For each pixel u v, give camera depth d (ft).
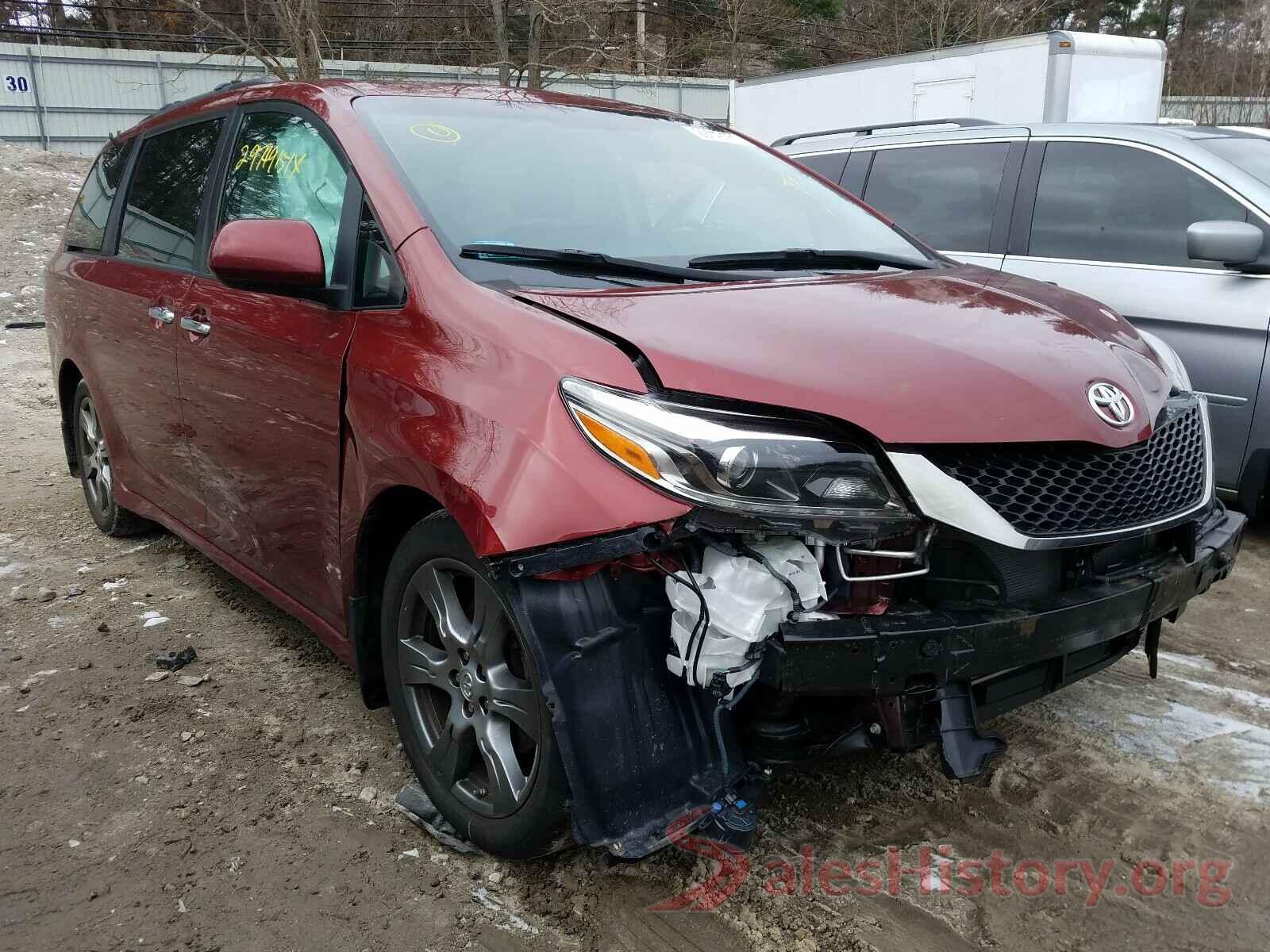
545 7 59.82
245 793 8.87
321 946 7.09
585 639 6.70
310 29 51.75
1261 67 93.09
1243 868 7.94
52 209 52.29
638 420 6.55
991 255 18.08
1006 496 6.98
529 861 7.93
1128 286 16.25
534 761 7.15
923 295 8.79
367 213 8.93
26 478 19.34
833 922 7.28
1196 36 102.68
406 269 8.38
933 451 6.81
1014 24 101.04
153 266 12.59
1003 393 7.13
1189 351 15.48
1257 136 17.21
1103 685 10.96
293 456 9.45
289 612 10.49
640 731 6.80
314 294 8.99
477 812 7.80
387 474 7.89
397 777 9.11
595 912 7.38
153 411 12.44
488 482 6.82
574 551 6.45
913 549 6.84
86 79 91.76
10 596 13.25
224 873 7.84
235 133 11.57
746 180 11.44
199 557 14.74
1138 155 16.66
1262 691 10.82
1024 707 10.41
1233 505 15.55
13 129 90.38
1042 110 29.22
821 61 106.42
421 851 8.10
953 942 7.11
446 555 7.61
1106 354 8.15
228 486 10.96
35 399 26.73
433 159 9.41
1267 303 14.78
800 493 6.49
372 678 9.12
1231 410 15.10
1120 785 9.02
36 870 7.89
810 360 7.06
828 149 21.61
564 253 8.58
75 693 10.66
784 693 6.63
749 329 7.41
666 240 9.82
